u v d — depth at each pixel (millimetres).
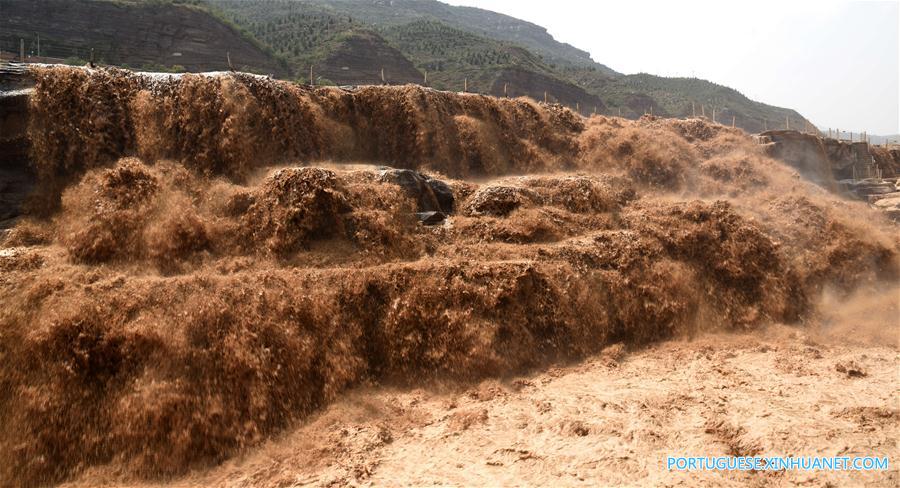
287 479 6184
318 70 52750
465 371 8500
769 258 11914
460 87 60844
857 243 13281
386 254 10039
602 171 17047
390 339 8500
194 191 10680
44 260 8805
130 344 7105
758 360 9641
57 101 10828
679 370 9164
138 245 9219
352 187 10945
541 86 65688
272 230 9820
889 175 28781
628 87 85625
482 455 6551
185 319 7508
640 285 10695
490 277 9422
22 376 6809
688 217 12594
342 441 6883
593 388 8406
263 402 7203
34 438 6438
